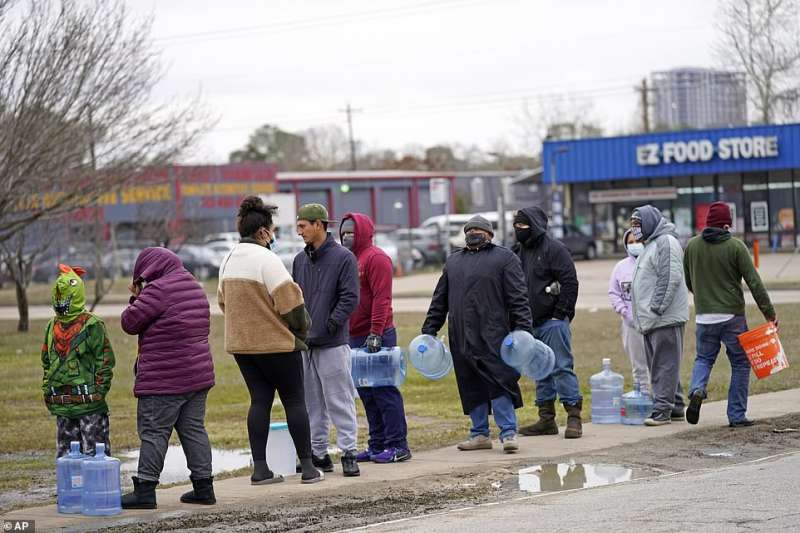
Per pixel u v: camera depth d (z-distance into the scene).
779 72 107.81
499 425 21.38
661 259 23.50
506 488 17.95
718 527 13.84
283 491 18.22
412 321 53.81
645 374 25.27
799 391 28.19
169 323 17.08
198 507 17.22
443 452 21.92
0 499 19.55
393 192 150.88
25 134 45.28
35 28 46.19
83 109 49.19
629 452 20.94
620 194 114.00
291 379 18.67
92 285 103.06
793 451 20.44
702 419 24.56
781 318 46.22
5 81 45.38
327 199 145.62
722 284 23.02
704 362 23.36
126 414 30.22
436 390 32.72
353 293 19.50
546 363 21.34
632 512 15.11
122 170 53.91
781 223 109.25
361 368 20.53
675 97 175.75
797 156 107.12
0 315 78.25
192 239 100.44
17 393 35.38
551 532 14.00
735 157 108.62
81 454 17.52
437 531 14.54
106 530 15.66
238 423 28.00
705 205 111.44
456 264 21.50
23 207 51.94
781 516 14.37
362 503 17.06
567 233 111.50
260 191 119.69
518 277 21.23
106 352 18.31
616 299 25.42
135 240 116.38
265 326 18.14
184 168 83.69
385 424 20.94
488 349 21.14
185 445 17.50
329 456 20.45
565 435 22.94
